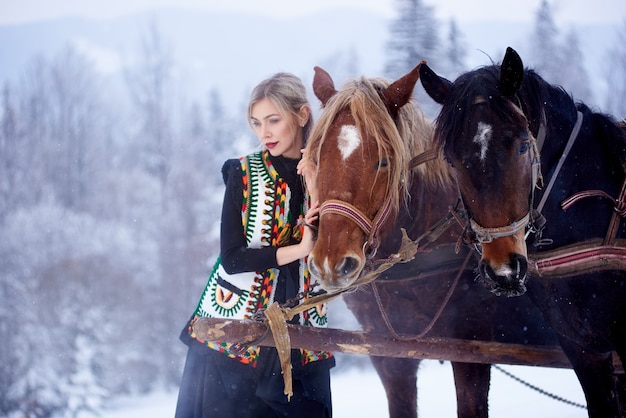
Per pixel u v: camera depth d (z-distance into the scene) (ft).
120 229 88.07
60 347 67.41
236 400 11.85
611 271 11.53
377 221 11.30
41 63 159.02
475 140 10.76
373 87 11.96
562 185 11.85
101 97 168.45
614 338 11.80
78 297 72.54
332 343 11.76
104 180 115.34
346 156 11.16
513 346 12.86
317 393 12.16
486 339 13.85
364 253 11.18
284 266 12.21
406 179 12.07
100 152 145.07
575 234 11.75
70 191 129.70
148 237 89.92
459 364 13.30
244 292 12.12
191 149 127.95
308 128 12.46
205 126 145.38
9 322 68.44
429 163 13.33
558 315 12.16
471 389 13.29
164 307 82.58
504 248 10.75
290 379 11.14
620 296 11.59
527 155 10.87
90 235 82.07
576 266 11.57
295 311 11.24
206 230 92.73
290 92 12.22
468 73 11.57
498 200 10.68
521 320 14.55
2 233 77.41
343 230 10.91
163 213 96.02
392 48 74.43
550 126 11.86
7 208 112.88
